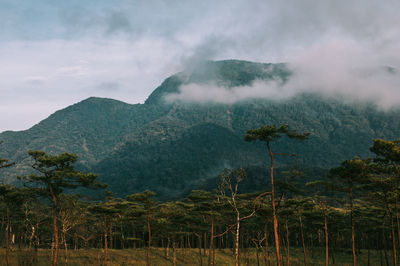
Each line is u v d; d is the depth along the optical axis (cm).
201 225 7081
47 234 6606
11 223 6475
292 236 10319
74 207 5712
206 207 6456
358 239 9044
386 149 3556
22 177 5034
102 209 5328
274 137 4025
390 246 9225
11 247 6556
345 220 7550
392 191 3922
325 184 4269
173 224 6881
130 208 6131
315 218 6950
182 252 7344
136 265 6069
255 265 6812
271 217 5059
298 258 7625
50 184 4616
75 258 6009
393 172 3769
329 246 9612
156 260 6625
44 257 5866
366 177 3919
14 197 4756
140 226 7806
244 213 6681
